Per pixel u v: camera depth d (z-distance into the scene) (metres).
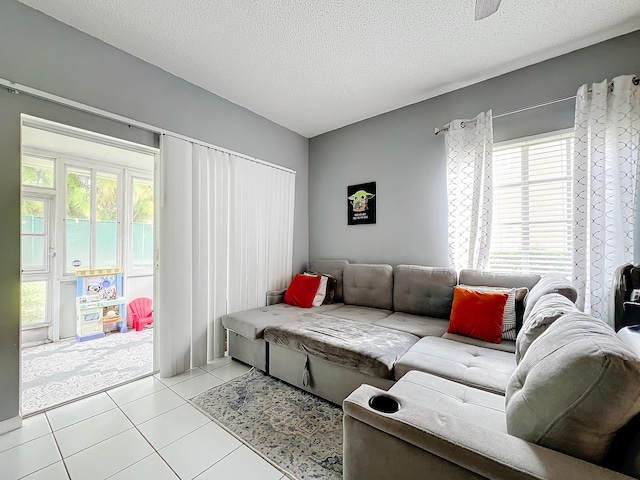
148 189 4.13
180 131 2.52
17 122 1.73
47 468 1.40
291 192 3.64
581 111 2.06
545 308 1.30
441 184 2.83
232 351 2.71
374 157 3.31
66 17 1.86
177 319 2.42
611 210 1.98
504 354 1.72
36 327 3.17
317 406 1.95
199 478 1.35
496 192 2.58
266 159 3.34
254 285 3.13
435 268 2.68
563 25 1.93
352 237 3.51
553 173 2.32
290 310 2.89
